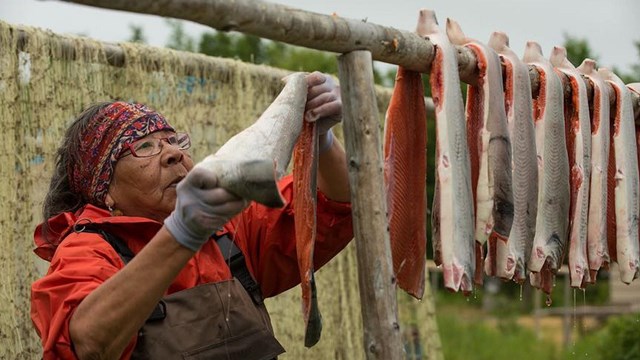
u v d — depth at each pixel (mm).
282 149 2137
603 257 2889
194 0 1763
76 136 2461
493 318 16859
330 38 2066
